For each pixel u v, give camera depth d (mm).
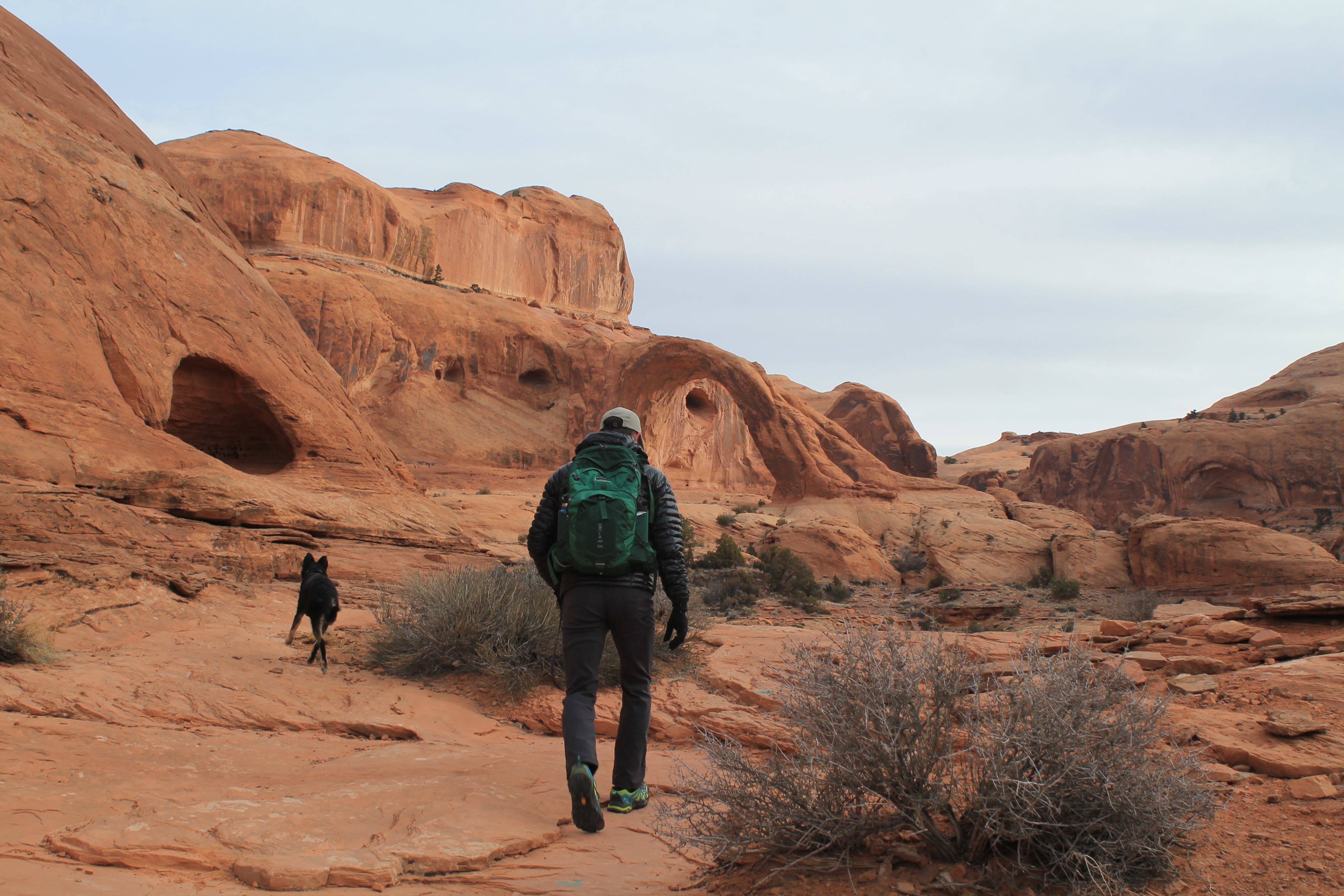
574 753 3383
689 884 2826
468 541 23031
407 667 6992
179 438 21125
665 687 6270
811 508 56031
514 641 6785
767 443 60625
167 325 18656
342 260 63344
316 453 22062
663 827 3529
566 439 63938
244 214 60094
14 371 13953
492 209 86312
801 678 3014
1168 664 5910
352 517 19797
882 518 55344
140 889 2625
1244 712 4465
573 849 3283
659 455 71000
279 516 16938
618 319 100375
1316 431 83875
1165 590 40469
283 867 2814
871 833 2896
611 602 3654
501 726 5977
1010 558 47625
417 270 71688
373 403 55750
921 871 2691
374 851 3033
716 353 63000
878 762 2742
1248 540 38719
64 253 16359
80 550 9969
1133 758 2650
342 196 64375
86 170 18234
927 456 92875
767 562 34719
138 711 5348
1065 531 47938
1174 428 96312
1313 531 72812
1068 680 2740
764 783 2881
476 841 3188
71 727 4652
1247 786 3393
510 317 65500
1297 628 7297
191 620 8984
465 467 55500
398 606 7781
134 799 3549
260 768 4371
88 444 14391
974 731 2738
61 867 2770
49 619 7516
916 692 2768
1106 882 2400
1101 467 106312
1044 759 2609
